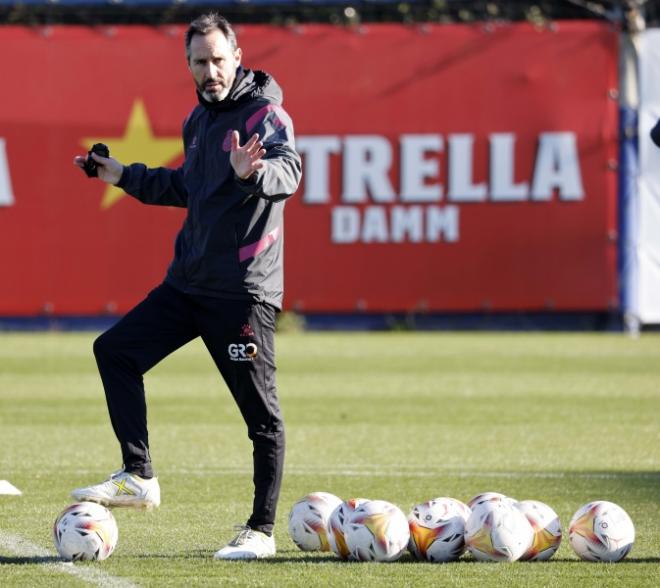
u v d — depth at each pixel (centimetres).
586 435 4141
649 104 7744
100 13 8138
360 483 3222
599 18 8412
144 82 7762
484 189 7812
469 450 3812
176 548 2403
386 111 7819
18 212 7788
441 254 7844
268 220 2295
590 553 2252
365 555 2230
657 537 2527
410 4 8162
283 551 2361
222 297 2291
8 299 7825
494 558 2223
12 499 2959
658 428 4309
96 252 7825
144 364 2347
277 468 2319
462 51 7794
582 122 7775
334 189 7825
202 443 3950
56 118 7769
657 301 7850
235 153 2114
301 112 7812
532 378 5772
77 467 3469
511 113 7794
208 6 7994
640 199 7775
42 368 6088
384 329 8000
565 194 7794
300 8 8081
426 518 2241
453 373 5962
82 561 2253
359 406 4847
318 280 7862
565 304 7838
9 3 7969
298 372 5991
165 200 2469
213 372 6053
